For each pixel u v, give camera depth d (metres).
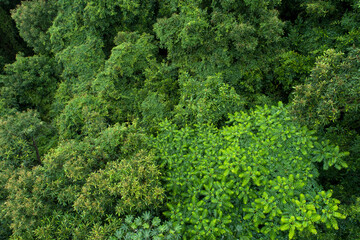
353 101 4.51
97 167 5.84
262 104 7.64
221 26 6.93
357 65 4.60
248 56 7.40
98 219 4.86
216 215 4.60
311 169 5.01
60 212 5.02
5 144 7.16
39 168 5.69
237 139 5.47
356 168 5.69
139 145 6.01
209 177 5.05
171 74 8.64
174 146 6.08
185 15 7.60
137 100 8.93
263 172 4.83
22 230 4.88
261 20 6.97
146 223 4.41
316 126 4.95
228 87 7.62
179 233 4.48
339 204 5.45
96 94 9.10
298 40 7.78
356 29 6.40
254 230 4.90
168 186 5.30
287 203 4.54
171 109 8.30
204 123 6.72
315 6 6.88
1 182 6.08
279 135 5.23
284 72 7.42
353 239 4.57
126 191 4.66
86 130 7.73
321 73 4.83
